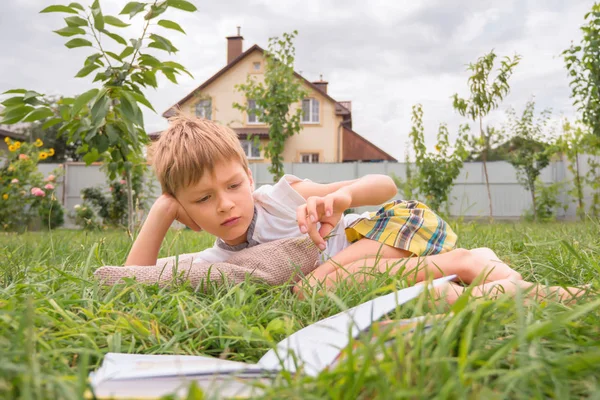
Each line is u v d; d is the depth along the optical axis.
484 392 0.57
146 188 9.67
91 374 0.74
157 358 0.83
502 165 13.74
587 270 1.54
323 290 1.30
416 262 1.56
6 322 0.87
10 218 8.46
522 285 1.28
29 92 2.80
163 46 2.77
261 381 0.70
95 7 2.63
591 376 0.65
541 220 10.74
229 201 1.58
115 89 2.77
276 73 9.00
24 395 0.55
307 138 22.05
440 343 0.69
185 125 1.65
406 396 0.55
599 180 9.17
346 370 0.61
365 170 14.49
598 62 6.88
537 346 0.72
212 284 1.45
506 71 7.93
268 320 1.18
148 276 1.47
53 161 30.25
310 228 1.53
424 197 9.22
